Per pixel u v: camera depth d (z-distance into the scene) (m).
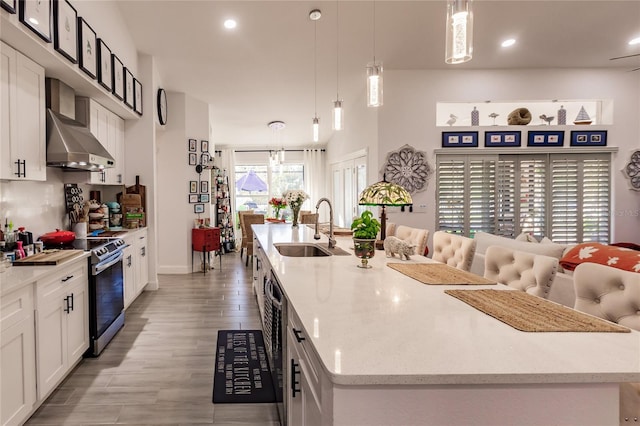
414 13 4.21
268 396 2.36
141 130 4.88
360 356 0.95
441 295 1.55
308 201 9.12
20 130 2.51
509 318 1.24
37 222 3.19
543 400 0.89
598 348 1.00
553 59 5.23
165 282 5.43
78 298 2.68
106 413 2.15
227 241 8.43
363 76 5.55
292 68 5.30
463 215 5.50
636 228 5.53
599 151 5.51
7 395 1.80
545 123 5.81
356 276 1.91
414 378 0.86
